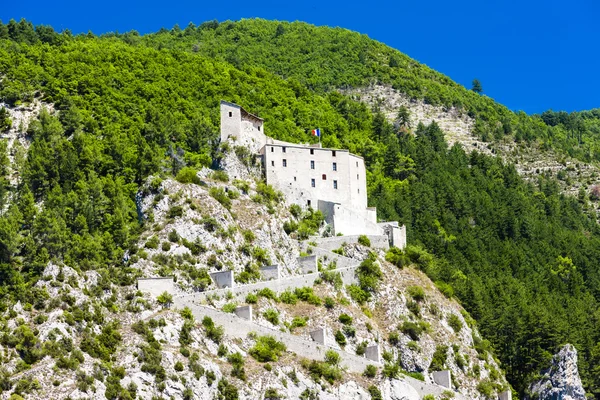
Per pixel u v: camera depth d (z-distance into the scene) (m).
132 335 168.62
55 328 164.88
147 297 180.50
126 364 162.25
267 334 183.75
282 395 170.50
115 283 184.00
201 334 174.75
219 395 165.12
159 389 159.88
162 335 170.38
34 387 152.38
